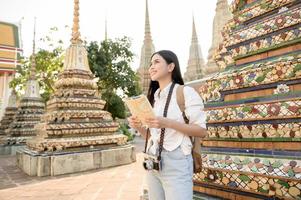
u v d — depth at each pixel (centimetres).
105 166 880
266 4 336
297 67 270
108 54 2103
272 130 272
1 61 2603
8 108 1955
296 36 293
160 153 207
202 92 381
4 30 2720
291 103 260
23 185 645
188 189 201
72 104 931
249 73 313
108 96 2130
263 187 262
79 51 1044
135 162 990
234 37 362
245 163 287
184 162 203
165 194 207
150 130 225
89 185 611
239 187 284
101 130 944
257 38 332
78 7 1083
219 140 329
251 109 292
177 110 212
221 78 346
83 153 834
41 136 905
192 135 202
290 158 255
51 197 516
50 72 2027
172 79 231
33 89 1680
